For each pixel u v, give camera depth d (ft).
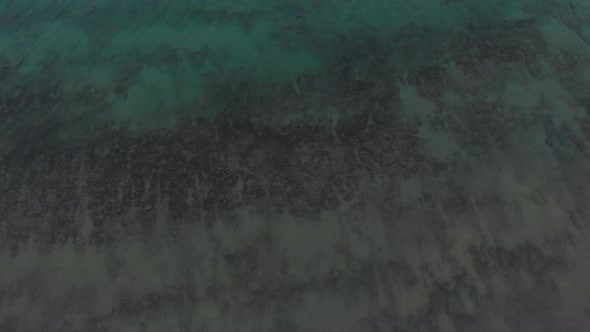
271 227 31.78
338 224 31.83
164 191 33.78
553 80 41.19
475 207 32.58
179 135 37.63
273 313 28.07
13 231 32.01
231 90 41.22
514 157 35.42
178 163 35.47
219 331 27.48
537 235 31.17
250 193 33.50
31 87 42.34
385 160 35.32
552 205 32.71
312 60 43.80
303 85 41.52
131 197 33.53
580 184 33.86
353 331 27.27
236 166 35.19
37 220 32.53
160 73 42.86
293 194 33.42
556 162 35.17
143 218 32.37
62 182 34.65
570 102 39.32
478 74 41.73
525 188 33.60
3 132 38.58
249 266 30.01
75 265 30.27
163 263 30.25
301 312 28.09
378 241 31.01
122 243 31.19
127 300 28.68
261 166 35.19
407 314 27.86
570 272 29.37
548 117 38.14
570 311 27.55
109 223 32.19
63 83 42.52
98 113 39.65
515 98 39.55
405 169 34.68
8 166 35.99
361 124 38.01
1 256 30.76
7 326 27.78
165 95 40.91
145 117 39.17
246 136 37.45
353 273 29.58
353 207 32.63
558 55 43.47
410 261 30.04
